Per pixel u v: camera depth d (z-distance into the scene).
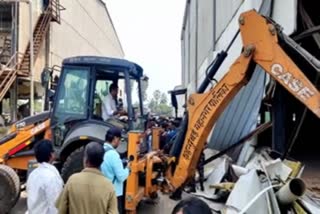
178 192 6.06
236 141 8.00
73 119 6.77
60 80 6.89
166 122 9.60
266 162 5.92
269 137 7.75
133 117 6.64
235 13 11.76
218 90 5.55
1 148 7.40
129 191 5.72
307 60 4.95
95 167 3.36
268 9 7.88
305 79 4.71
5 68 17.77
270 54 4.95
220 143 8.81
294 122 8.25
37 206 3.53
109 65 6.66
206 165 7.80
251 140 7.56
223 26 14.43
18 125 7.52
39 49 20.42
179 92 10.09
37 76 20.34
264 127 7.15
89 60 6.73
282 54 4.88
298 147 9.49
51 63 22.44
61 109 6.86
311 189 5.64
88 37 32.75
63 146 6.62
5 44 19.56
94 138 6.46
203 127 5.73
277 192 4.68
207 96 5.70
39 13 21.16
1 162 7.33
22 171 7.48
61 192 3.45
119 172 4.95
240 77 5.28
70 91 6.85
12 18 19.05
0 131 12.23
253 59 5.09
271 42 4.97
